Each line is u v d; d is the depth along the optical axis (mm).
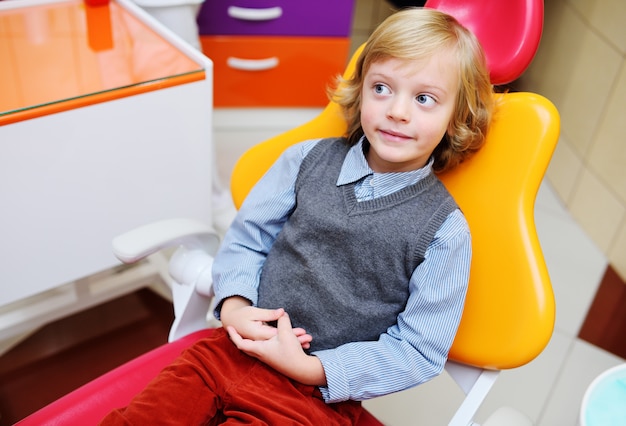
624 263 1862
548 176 2299
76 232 1212
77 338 1549
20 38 1243
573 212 2123
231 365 896
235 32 2080
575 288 1835
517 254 853
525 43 881
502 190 877
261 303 956
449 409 1473
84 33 1283
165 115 1194
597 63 1977
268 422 820
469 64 849
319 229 920
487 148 902
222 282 969
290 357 856
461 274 861
